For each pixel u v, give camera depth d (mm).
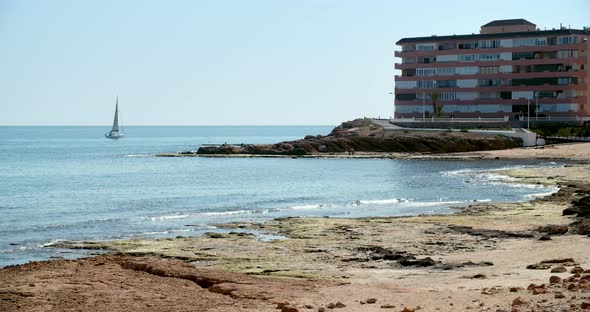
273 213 58750
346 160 132375
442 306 20141
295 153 147000
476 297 21359
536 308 18453
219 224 49938
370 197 71562
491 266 30438
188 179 99000
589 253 31609
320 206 63719
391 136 147625
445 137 143125
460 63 169750
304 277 29000
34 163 140375
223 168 119750
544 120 153375
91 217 57406
